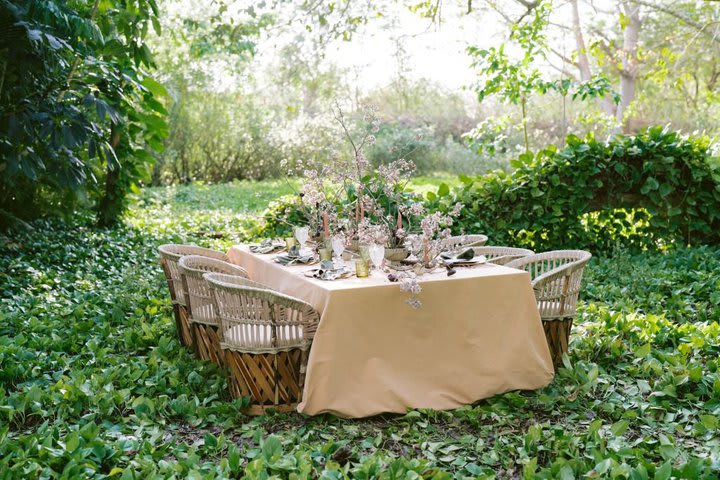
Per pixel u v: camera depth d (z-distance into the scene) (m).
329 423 3.38
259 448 2.97
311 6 9.20
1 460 2.74
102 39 6.18
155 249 8.33
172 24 15.88
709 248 7.29
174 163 19.50
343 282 3.56
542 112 19.64
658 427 3.28
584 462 2.75
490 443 3.17
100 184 9.54
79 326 4.84
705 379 3.66
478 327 3.61
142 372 3.87
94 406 3.42
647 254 7.39
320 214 4.66
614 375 3.99
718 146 7.82
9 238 7.96
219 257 5.08
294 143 20.47
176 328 4.77
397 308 3.46
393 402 3.40
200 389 3.79
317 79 19.72
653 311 5.32
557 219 7.46
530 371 3.71
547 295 4.04
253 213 12.08
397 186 4.65
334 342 3.33
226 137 20.38
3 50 6.18
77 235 8.60
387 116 22.66
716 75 20.36
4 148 5.98
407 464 2.78
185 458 2.92
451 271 3.65
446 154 20.86
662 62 14.78
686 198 7.45
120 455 2.92
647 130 7.62
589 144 7.56
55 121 5.75
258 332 3.42
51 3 5.75
